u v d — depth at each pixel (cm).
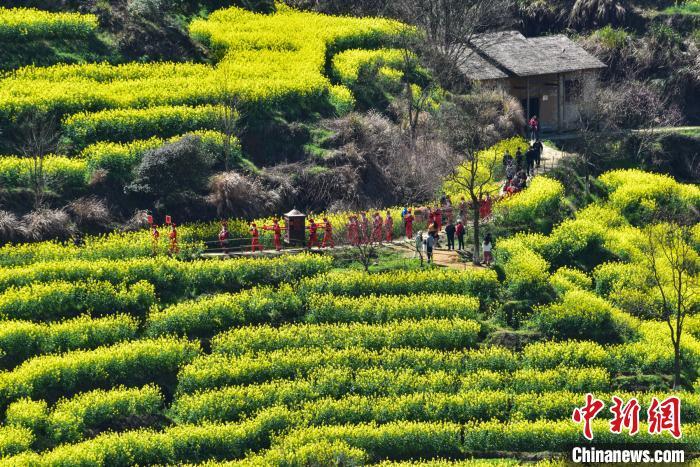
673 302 13712
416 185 15625
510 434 11144
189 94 15400
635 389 12194
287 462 10481
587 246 14475
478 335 12575
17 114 14475
